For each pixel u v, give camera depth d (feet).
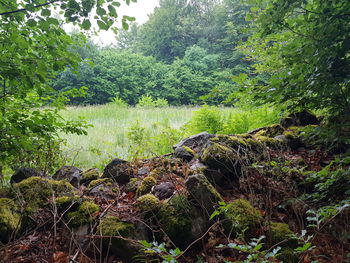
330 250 7.95
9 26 8.98
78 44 10.62
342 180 9.62
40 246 7.95
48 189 9.71
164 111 48.73
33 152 12.96
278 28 9.78
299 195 10.22
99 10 8.43
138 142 19.94
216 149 11.44
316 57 9.24
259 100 10.77
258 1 9.80
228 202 9.89
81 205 9.19
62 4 8.34
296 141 13.89
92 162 20.06
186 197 8.96
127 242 7.82
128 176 11.39
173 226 8.31
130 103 93.66
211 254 7.96
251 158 11.34
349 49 9.13
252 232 8.48
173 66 99.04
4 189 9.86
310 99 10.56
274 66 11.60
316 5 9.71
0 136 10.50
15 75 8.90
